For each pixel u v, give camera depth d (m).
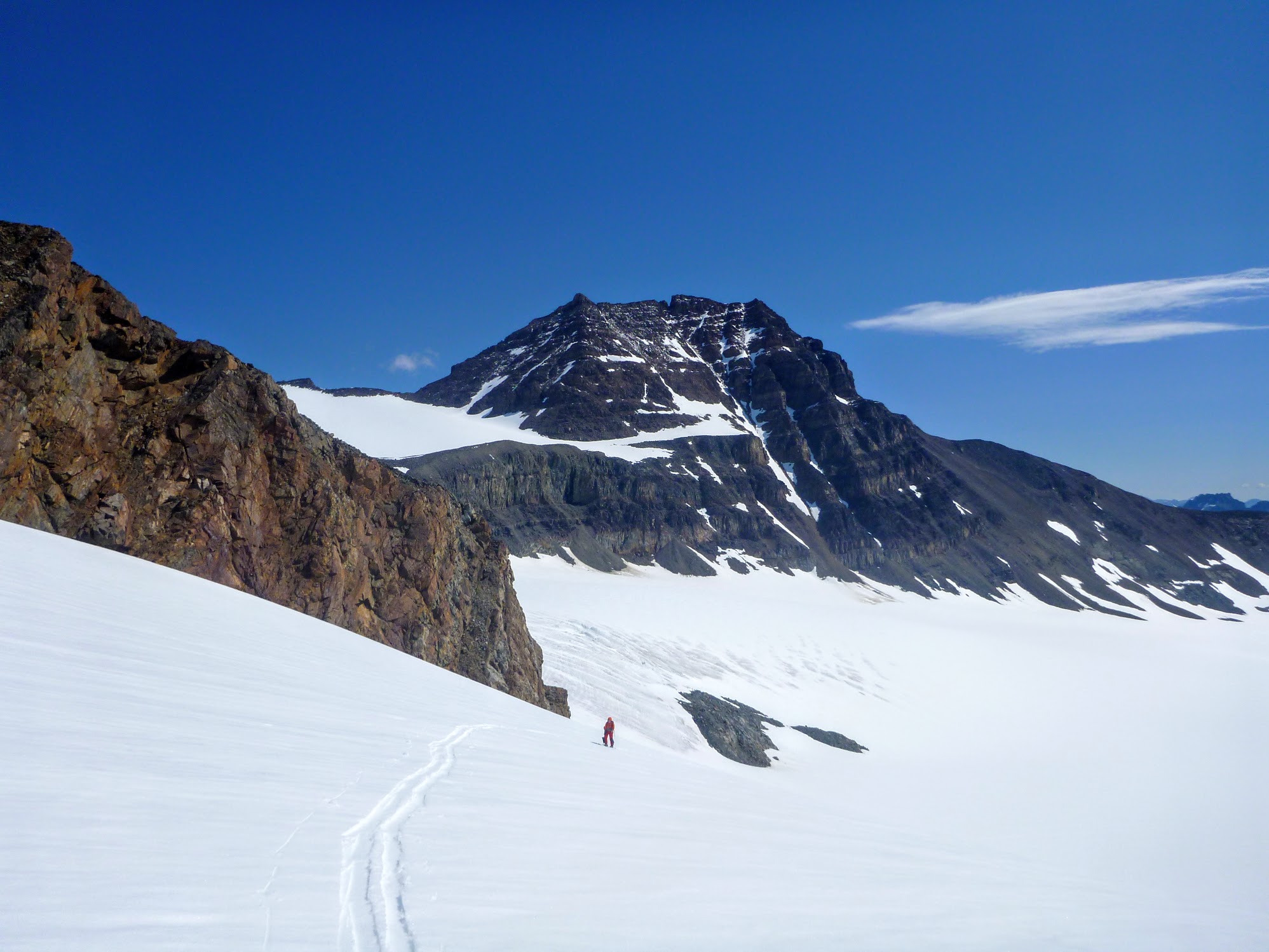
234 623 23.41
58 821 6.98
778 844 13.38
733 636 110.12
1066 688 115.62
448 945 6.07
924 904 10.20
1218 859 54.75
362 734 14.82
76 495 32.03
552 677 70.50
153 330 38.59
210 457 36.31
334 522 41.22
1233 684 127.38
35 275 32.28
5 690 10.73
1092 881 17.44
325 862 7.54
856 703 94.88
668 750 63.53
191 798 8.48
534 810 11.94
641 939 6.87
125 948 5.00
